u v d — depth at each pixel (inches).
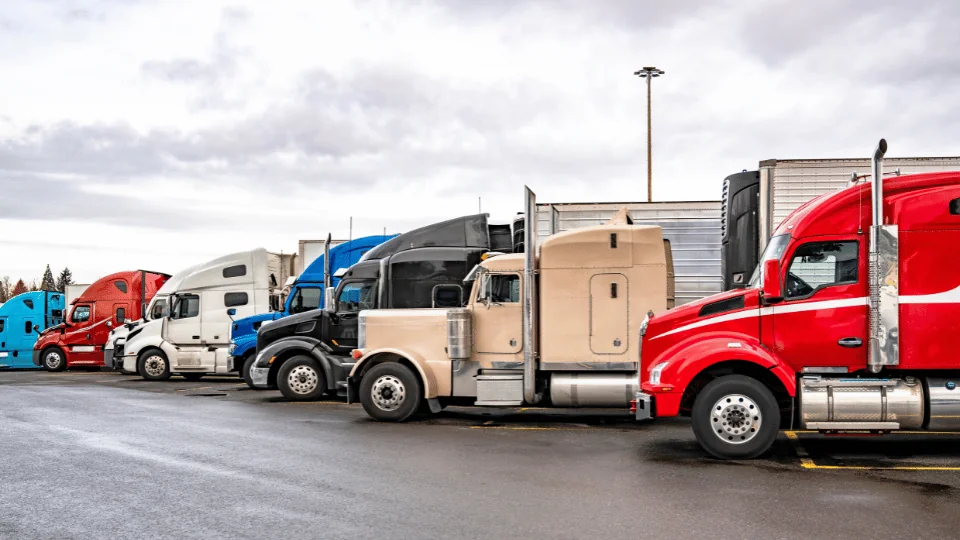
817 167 542.3
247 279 820.0
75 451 373.1
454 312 470.6
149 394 675.4
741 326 357.4
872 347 340.5
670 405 349.4
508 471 322.7
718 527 236.4
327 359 602.5
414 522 244.4
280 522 245.1
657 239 454.3
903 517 246.7
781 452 364.2
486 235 625.3
